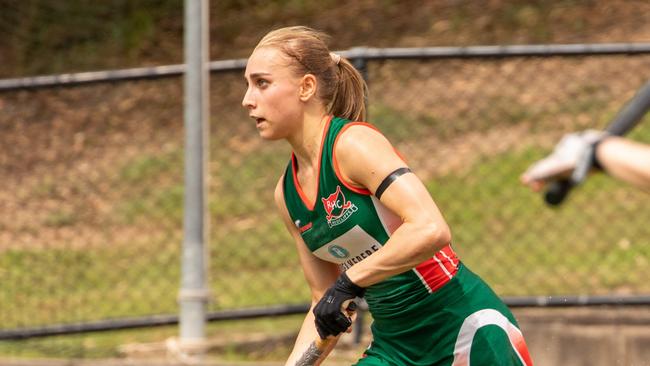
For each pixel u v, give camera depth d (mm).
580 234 28000
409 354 13062
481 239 28109
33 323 24859
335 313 12164
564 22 41406
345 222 12438
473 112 35062
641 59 35938
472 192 30547
